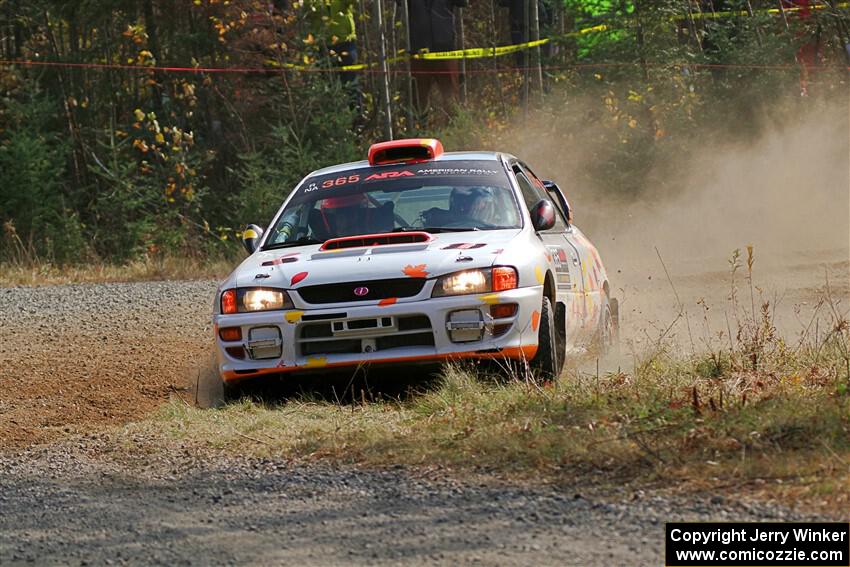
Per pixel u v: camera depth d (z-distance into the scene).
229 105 86.75
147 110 90.25
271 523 15.66
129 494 17.88
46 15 90.25
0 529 16.31
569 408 20.92
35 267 69.25
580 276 29.19
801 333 30.36
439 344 23.84
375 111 86.00
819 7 79.50
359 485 17.31
